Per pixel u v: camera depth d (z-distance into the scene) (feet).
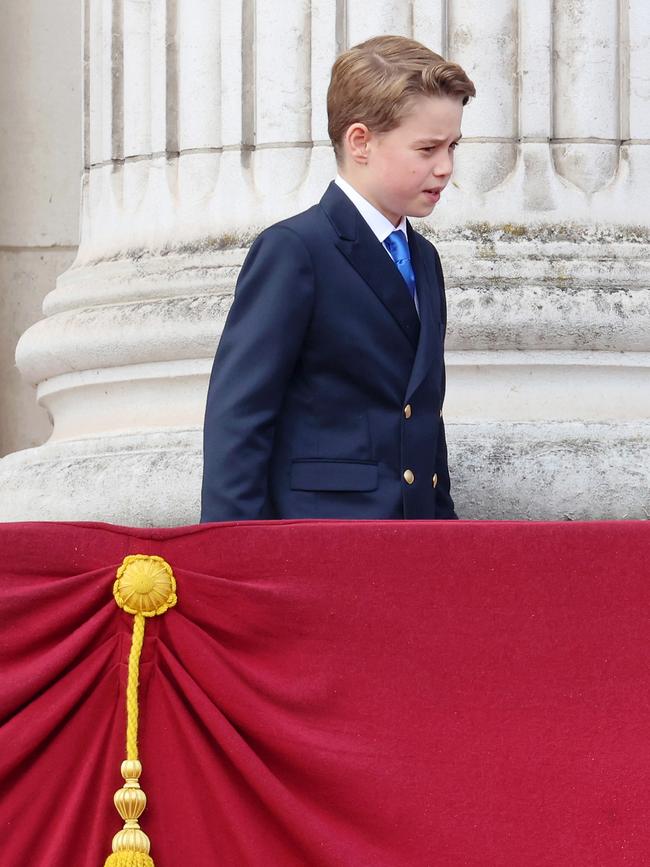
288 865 17.87
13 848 17.92
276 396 21.24
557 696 18.02
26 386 44.60
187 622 18.20
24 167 45.01
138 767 17.71
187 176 32.32
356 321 21.67
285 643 18.13
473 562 18.17
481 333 28.76
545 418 28.86
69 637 18.06
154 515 29.14
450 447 27.84
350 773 17.80
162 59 32.96
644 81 30.63
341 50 30.96
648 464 27.81
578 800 17.87
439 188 21.85
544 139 30.30
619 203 30.35
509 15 30.45
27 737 17.85
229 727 17.88
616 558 18.19
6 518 31.04
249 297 21.57
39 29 45.03
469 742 17.94
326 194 22.33
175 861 17.88
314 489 21.43
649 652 18.10
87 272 33.65
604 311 28.84
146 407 31.60
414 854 17.76
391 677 18.04
